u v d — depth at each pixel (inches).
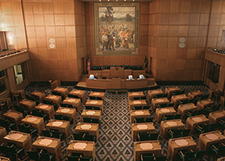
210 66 704.4
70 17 676.1
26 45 698.8
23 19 676.1
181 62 718.5
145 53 786.8
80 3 707.4
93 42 777.6
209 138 337.7
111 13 749.3
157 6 677.9
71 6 667.4
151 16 727.7
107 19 755.4
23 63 703.1
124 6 742.5
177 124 381.7
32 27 686.5
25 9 671.1
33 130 391.9
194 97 531.8
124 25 761.6
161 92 556.7
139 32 767.7
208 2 666.8
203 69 721.6
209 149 327.9
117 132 415.2
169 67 723.4
